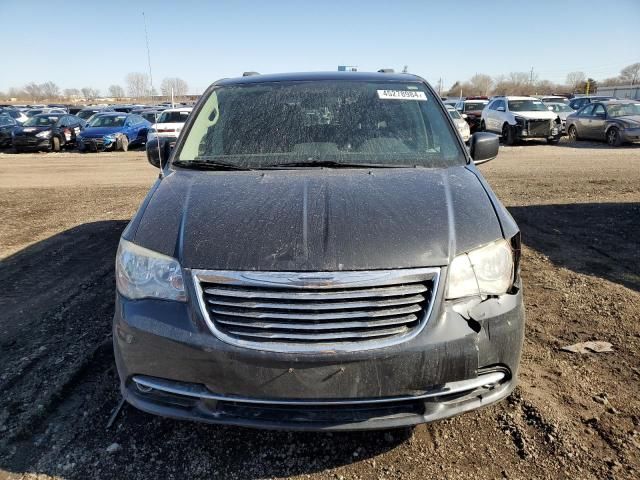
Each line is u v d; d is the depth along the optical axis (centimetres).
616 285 459
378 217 243
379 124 344
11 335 381
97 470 247
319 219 241
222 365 218
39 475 244
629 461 245
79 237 665
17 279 504
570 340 361
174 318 226
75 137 2181
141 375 234
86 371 331
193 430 274
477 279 232
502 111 1980
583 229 656
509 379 240
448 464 247
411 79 391
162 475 245
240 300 220
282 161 319
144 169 1423
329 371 214
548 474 239
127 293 240
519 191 934
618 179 1045
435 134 342
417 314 222
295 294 215
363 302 217
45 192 1054
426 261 224
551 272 496
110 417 285
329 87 374
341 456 254
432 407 224
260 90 377
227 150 332
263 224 240
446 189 273
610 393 298
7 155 1953
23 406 293
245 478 242
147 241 244
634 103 1844
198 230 241
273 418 222
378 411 223
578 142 1923
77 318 409
